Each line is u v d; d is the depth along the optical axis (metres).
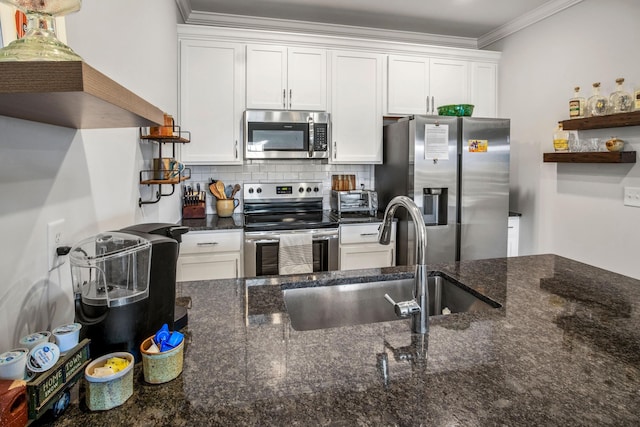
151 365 0.77
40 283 0.84
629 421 0.68
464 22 3.49
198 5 3.11
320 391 0.76
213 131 3.02
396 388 0.77
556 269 1.65
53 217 0.90
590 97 2.75
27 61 0.49
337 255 3.05
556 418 0.69
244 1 3.04
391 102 3.34
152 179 1.90
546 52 3.16
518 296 1.32
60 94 0.51
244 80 3.05
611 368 0.85
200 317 1.14
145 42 1.79
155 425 0.66
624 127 2.52
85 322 0.81
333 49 3.20
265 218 3.19
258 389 0.77
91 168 1.12
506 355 0.91
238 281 1.48
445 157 3.03
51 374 0.64
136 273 0.86
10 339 0.73
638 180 2.46
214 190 3.22
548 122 3.16
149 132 1.76
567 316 1.15
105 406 0.69
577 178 2.90
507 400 0.74
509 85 3.56
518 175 3.48
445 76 3.48
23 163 0.77
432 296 1.62
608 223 2.67
